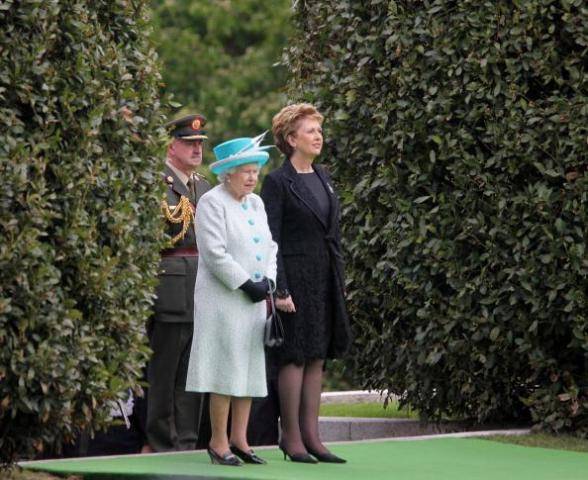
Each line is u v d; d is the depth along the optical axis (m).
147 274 24.30
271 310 23.92
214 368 23.81
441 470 24.12
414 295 30.48
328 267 24.97
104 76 23.16
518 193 28.73
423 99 29.98
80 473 23.05
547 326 29.05
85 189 22.38
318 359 24.86
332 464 24.39
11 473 23.17
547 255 28.30
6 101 21.47
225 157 24.30
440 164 30.11
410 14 30.30
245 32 74.06
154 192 24.55
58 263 22.41
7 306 20.95
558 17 28.58
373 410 36.78
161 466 23.56
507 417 31.42
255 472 22.77
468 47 29.23
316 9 33.22
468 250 29.66
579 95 28.17
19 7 21.53
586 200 27.97
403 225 30.06
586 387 29.06
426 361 30.25
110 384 22.91
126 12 24.16
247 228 24.25
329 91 32.34
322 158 32.44
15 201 21.44
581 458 26.08
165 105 25.19
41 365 21.55
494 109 29.09
